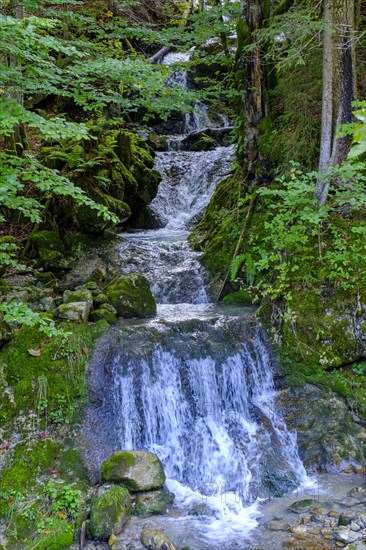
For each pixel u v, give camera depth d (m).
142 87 7.59
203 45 13.62
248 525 4.00
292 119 7.21
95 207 4.89
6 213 7.44
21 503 4.04
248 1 7.29
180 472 4.78
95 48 8.14
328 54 6.13
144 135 12.27
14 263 5.36
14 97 7.19
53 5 9.59
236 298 6.79
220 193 8.53
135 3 10.40
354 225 6.12
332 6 6.26
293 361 5.62
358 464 4.80
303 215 5.63
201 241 8.05
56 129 4.47
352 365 5.63
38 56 5.77
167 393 5.18
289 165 6.95
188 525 4.00
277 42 7.27
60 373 4.89
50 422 4.64
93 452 4.55
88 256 7.58
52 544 3.73
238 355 5.60
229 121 14.09
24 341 5.08
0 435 4.50
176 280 7.23
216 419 5.25
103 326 5.46
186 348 5.42
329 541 3.71
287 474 4.68
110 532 3.83
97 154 8.30
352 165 5.66
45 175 4.83
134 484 4.23
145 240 8.41
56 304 5.95
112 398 4.95
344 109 6.30
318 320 5.71
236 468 4.76
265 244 6.73
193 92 8.16
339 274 5.80
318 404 5.27
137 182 9.16
